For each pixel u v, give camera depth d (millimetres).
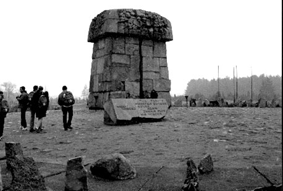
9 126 12312
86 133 9664
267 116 13562
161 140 8016
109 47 17656
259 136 8336
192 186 3721
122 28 17500
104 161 4453
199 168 4648
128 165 4527
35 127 11172
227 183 4125
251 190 3713
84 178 3609
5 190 3545
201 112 16281
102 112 16391
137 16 18172
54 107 27953
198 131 9391
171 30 19422
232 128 9938
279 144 7168
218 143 7438
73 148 7293
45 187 3582
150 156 6152
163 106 12445
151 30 18422
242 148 6762
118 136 8836
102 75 18078
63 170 4934
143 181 4312
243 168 4922
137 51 18312
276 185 3818
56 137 9062
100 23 18109
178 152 6508
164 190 3914
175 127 10336
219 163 5352
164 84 19125
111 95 17031
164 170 4910
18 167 3457
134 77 18031
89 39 19422
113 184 4188
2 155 6336
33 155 6516
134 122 11641
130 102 11836
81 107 24047
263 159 5641
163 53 19359
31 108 10422
